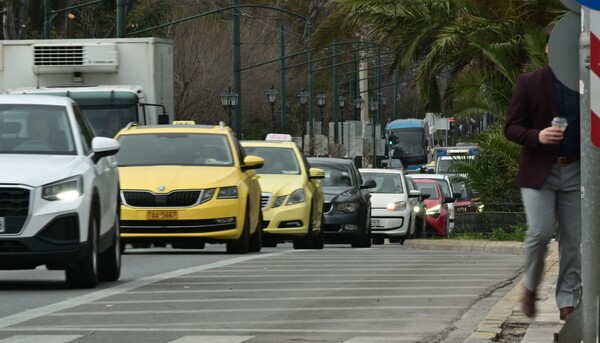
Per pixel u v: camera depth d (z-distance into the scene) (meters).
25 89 67.25
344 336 23.69
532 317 23.27
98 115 66.62
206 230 46.19
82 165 32.22
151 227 46.09
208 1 159.88
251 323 25.73
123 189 46.28
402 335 23.95
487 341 22.86
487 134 63.44
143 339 23.08
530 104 22.66
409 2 69.06
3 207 30.95
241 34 169.75
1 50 69.00
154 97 68.62
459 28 66.19
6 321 25.91
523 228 62.31
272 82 174.38
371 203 72.56
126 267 40.28
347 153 140.62
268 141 58.69
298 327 25.11
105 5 151.62
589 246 19.44
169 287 33.34
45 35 96.38
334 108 157.12
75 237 31.39
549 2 64.38
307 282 34.91
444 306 29.14
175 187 46.16
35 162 31.88
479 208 72.75
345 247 65.94
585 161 19.53
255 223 49.56
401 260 44.81
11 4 130.12
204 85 152.00
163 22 154.38
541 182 22.42
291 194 55.28
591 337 19.41
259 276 36.81
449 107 69.25
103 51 68.44
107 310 28.02
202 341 22.81
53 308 28.34
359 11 70.19
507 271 39.50
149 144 48.72
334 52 159.25
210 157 48.41
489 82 64.19
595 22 18.59
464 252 52.38
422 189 85.62
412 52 70.00
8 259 30.95
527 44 61.25
